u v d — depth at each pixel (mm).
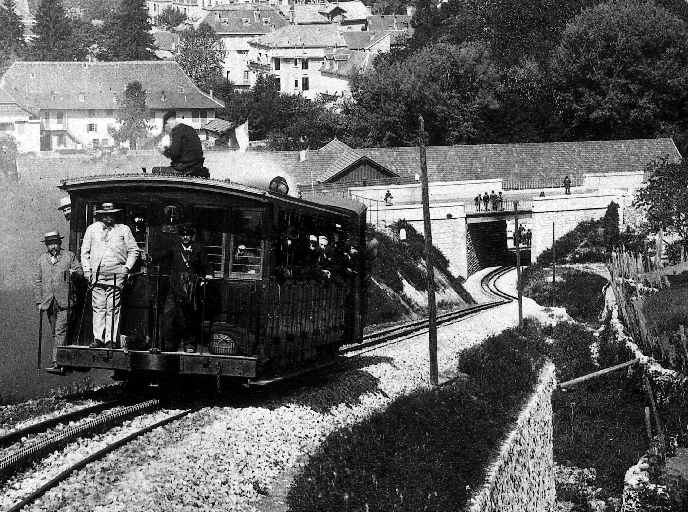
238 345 19219
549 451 35594
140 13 161750
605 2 137250
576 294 75625
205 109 134250
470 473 21500
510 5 139375
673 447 35000
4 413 18109
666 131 115312
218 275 19328
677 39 119062
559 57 121125
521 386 33000
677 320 50531
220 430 18375
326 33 197000
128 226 19281
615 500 36094
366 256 27859
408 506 17719
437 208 80062
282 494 16844
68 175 59094
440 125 114438
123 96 123938
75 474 15008
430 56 120312
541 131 119125
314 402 22562
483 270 90750
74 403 19172
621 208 91438
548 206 90375
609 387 45500
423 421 23641
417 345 35594
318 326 23250
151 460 16203
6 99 106375
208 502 15242
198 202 19266
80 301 19172
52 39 147750
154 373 20453
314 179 85688
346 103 127938
